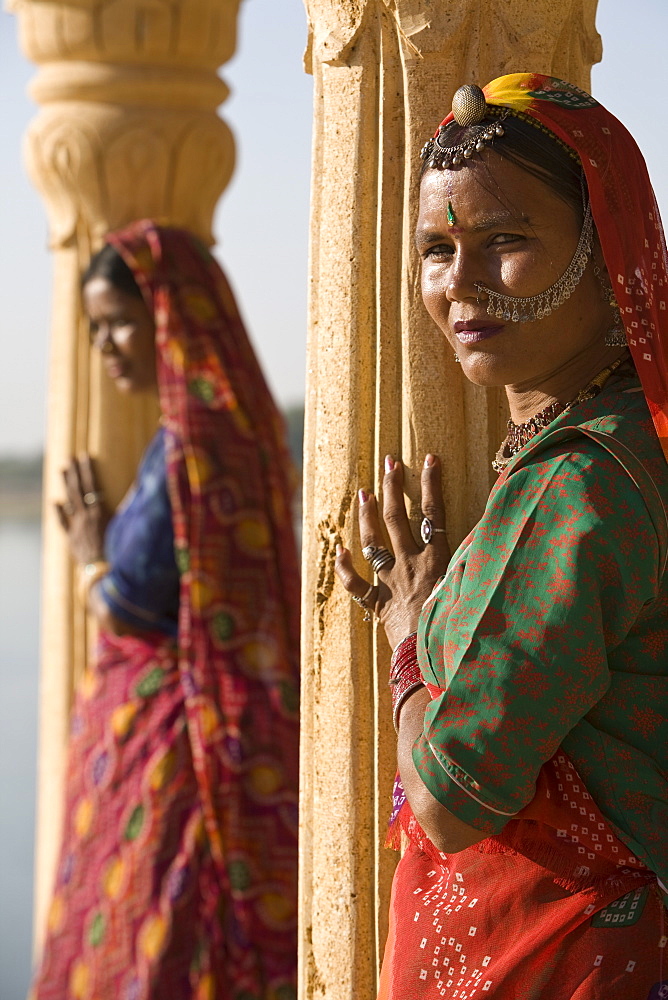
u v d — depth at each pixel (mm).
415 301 1906
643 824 1485
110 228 4102
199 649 3389
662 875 1476
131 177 4066
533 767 1440
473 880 1604
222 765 3350
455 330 1616
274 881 3336
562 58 1992
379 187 1944
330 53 1974
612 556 1421
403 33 1899
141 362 3676
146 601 3482
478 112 1549
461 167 1562
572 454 1470
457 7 1892
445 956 1603
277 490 3625
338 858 1977
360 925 1961
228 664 3406
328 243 1993
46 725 4363
